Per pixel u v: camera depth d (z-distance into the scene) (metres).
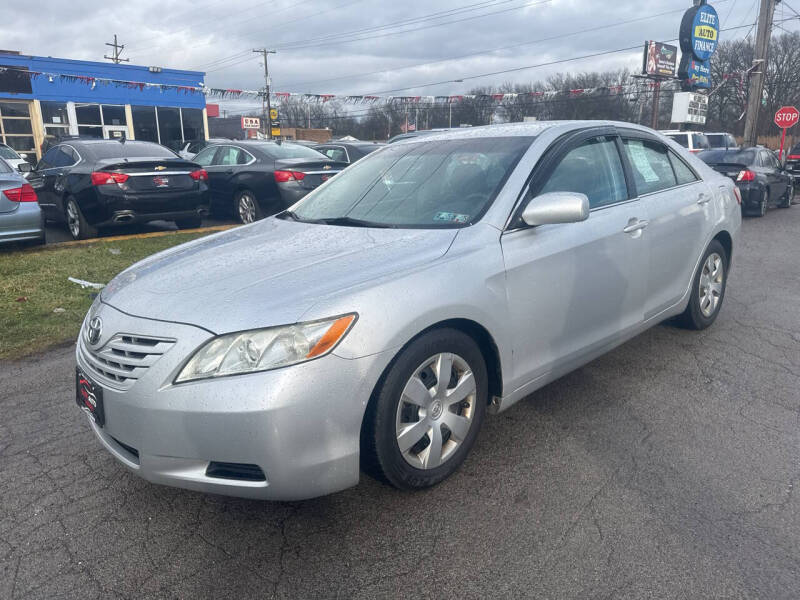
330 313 2.38
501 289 2.95
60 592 2.31
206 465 2.39
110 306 2.77
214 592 2.30
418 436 2.69
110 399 2.52
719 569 2.31
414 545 2.51
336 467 2.42
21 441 3.49
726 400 3.75
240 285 2.63
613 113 45.78
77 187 8.93
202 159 11.67
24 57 25.81
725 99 54.00
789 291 6.36
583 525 2.59
